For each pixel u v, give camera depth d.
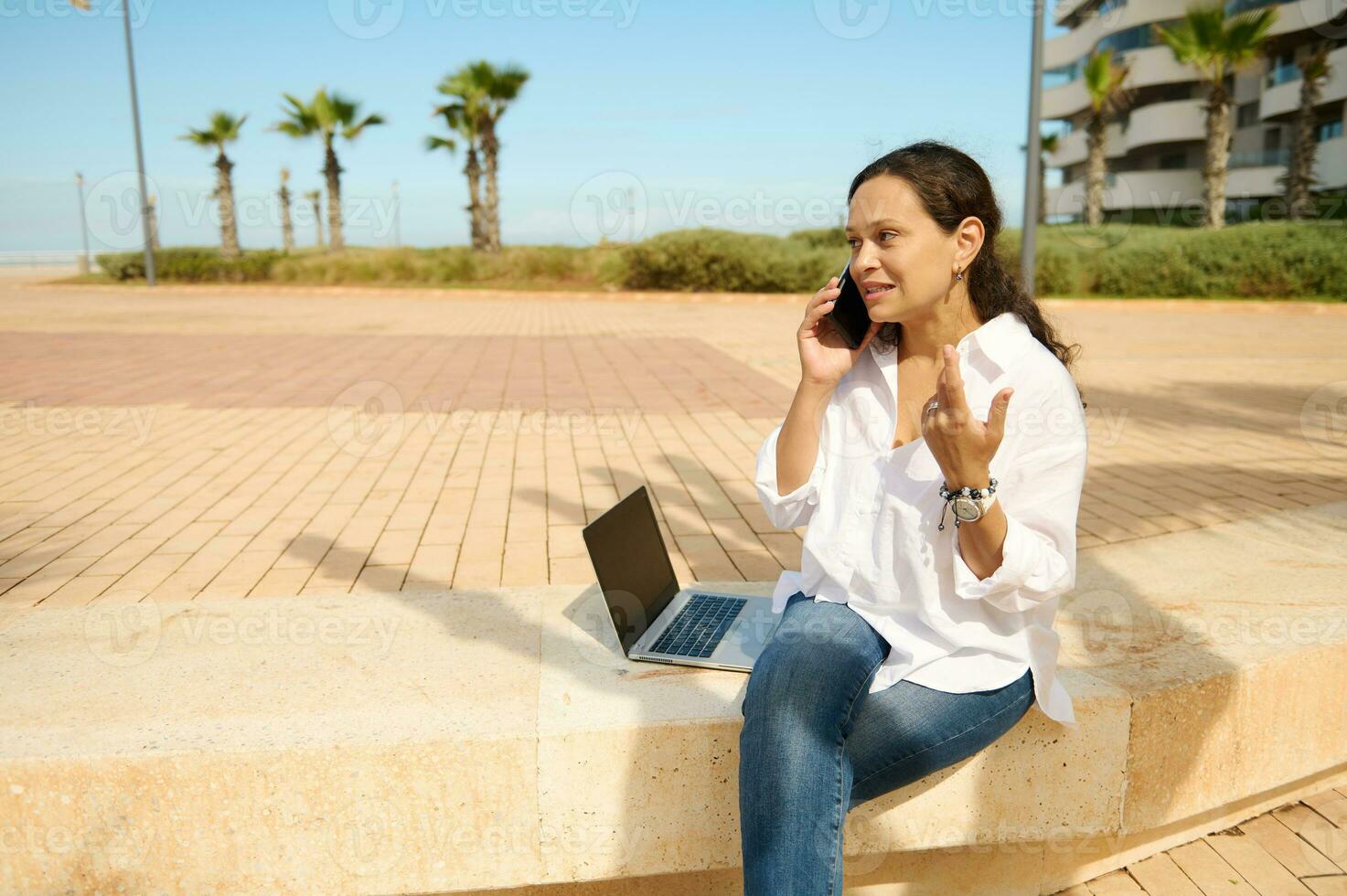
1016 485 1.69
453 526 4.02
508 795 1.92
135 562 3.50
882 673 1.76
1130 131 35.25
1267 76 31.25
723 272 22.44
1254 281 20.17
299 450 5.62
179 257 25.97
